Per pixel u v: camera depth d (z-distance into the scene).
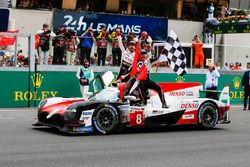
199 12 42.47
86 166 11.66
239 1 45.00
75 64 29.22
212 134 17.78
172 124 18.22
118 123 17.25
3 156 12.77
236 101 33.66
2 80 26.59
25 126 19.27
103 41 29.94
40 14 35.56
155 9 41.19
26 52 27.69
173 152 13.80
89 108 16.77
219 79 32.78
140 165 11.88
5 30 31.97
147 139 16.28
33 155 12.96
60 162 12.08
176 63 21.47
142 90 18.31
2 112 24.48
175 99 18.94
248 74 28.38
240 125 20.81
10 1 34.72
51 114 17.36
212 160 12.69
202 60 33.03
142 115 17.64
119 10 39.62
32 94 27.42
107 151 13.77
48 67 27.86
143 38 30.41
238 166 11.95
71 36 28.92
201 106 18.83
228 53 34.12
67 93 28.45
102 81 22.61
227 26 39.19
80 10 37.50
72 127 16.55
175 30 41.09
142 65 18.27
